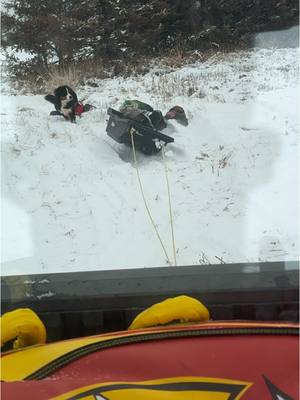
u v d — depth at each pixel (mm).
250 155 4441
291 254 3537
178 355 1196
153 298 2410
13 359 1279
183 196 4148
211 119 4613
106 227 3836
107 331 2451
